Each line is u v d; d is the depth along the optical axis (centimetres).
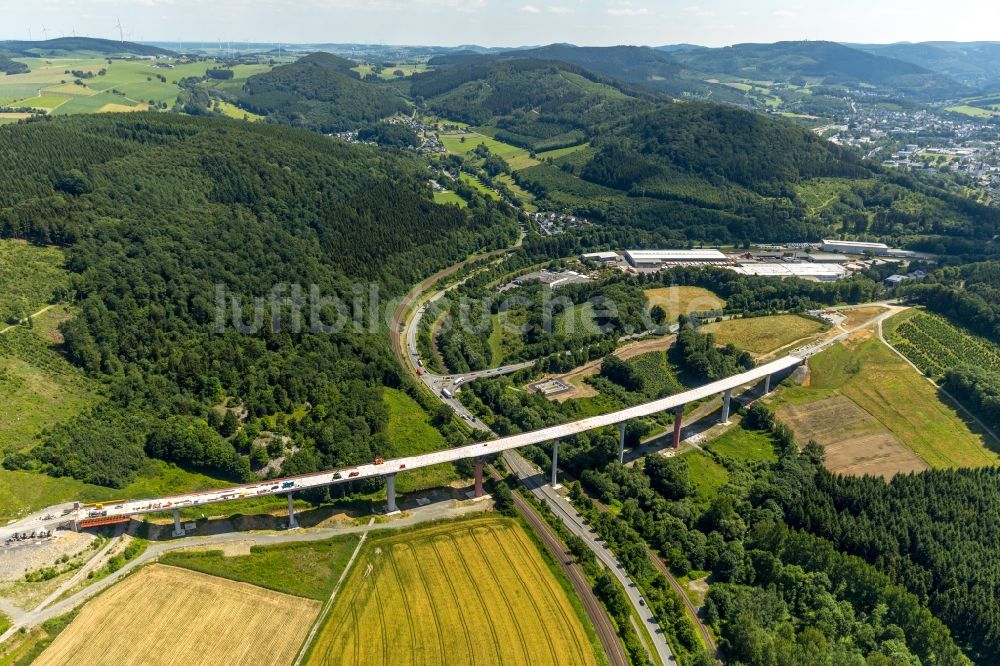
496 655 16025
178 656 15300
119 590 16925
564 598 17925
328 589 17850
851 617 17925
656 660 16288
